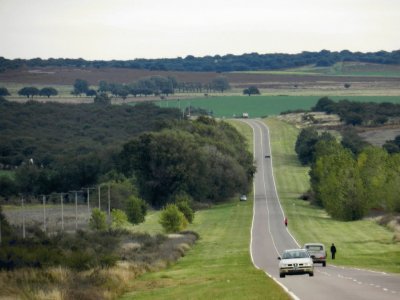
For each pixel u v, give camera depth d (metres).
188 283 109.00
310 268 109.69
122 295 100.81
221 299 81.88
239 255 168.38
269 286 90.75
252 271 122.94
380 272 118.38
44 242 161.12
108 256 133.12
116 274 115.38
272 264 146.38
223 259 160.38
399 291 84.06
